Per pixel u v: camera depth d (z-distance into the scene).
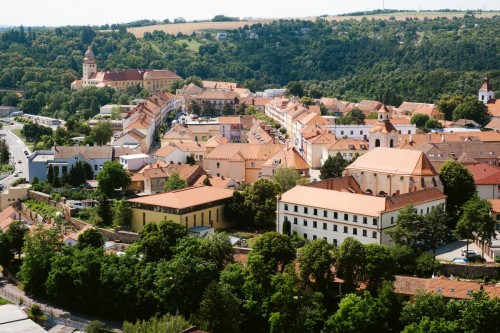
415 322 175.12
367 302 181.00
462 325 171.00
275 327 184.38
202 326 181.38
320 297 190.25
